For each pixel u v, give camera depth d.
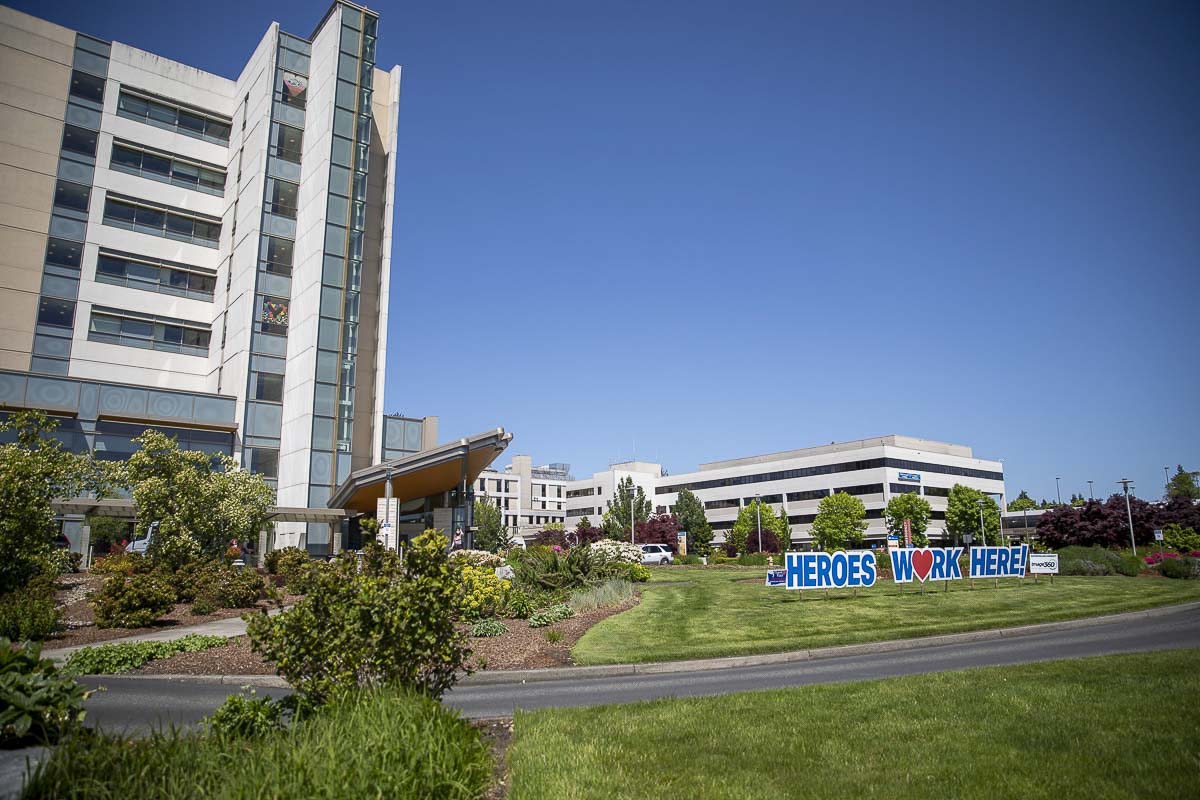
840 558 22.52
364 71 46.34
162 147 50.25
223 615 20.08
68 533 37.09
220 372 47.62
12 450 17.50
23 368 43.34
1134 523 52.31
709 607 20.56
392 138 49.50
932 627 15.58
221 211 52.00
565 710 8.09
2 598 16.91
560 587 24.47
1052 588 24.89
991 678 9.01
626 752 6.18
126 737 6.59
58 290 45.12
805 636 14.88
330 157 43.97
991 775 5.35
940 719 7.01
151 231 49.19
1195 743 5.91
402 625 6.59
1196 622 16.25
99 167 47.56
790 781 5.37
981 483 105.00
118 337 46.97
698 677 11.51
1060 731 6.40
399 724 5.37
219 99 53.22
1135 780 5.13
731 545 86.00
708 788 5.22
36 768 4.37
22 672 6.11
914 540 83.19
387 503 27.25
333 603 6.71
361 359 46.41
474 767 5.23
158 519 25.62
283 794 4.20
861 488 93.06
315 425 41.03
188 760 4.77
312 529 40.06
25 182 44.81
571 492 131.88
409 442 47.03
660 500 122.19
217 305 49.84
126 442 40.12
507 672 11.95
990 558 26.20
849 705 7.82
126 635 16.77
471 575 18.47
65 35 47.41
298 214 46.47
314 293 42.66
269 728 5.79
